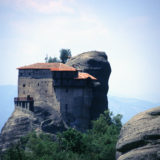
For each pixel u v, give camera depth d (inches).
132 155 3093.0
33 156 5851.4
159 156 2982.3
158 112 3211.1
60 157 5895.7
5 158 5472.4
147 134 3115.2
